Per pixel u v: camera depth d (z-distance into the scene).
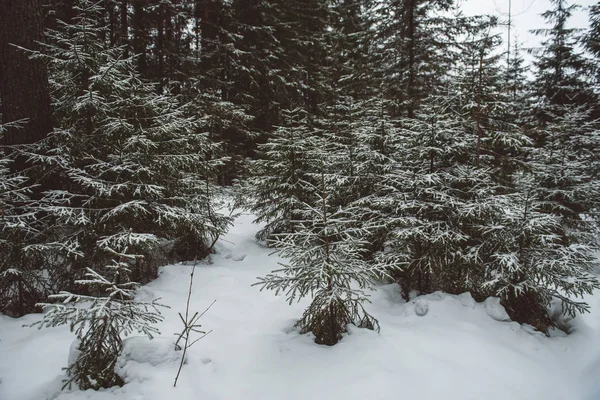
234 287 5.64
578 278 4.39
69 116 5.40
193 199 6.41
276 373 3.32
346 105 9.57
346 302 3.96
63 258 4.74
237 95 14.14
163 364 3.08
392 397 3.00
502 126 6.92
